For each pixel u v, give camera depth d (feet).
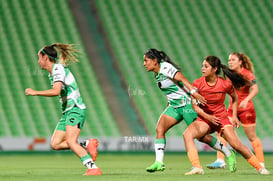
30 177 80.53
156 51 89.92
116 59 278.87
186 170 105.50
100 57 278.87
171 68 87.56
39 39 280.51
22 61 266.98
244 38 298.35
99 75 268.62
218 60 85.92
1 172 100.01
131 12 307.99
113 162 150.41
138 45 288.51
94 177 79.20
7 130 231.30
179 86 90.63
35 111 243.40
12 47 273.75
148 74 271.90
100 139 212.02
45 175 87.35
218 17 310.24
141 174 88.74
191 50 288.71
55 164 141.79
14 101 246.68
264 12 315.37
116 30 296.10
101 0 312.50
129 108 252.83
